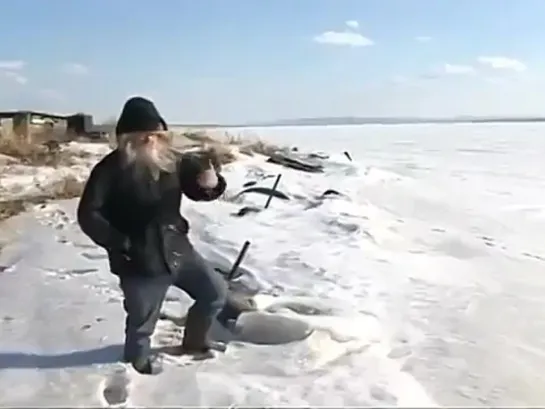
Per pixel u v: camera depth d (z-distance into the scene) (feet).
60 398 14.65
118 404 14.33
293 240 37.35
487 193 70.95
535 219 52.47
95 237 15.07
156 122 15.38
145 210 15.43
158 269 15.85
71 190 54.65
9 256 31.60
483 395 16.76
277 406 14.28
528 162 118.32
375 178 82.53
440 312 24.49
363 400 14.75
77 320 21.12
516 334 22.15
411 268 31.96
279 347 18.04
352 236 39.50
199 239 36.78
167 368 16.46
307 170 88.07
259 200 53.57
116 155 15.25
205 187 15.81
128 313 16.12
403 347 20.21
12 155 77.82
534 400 16.47
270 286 26.04
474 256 37.09
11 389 15.20
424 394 15.99
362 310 23.52
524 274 32.22
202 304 17.04
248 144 120.16
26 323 20.85
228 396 14.75
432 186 76.69
